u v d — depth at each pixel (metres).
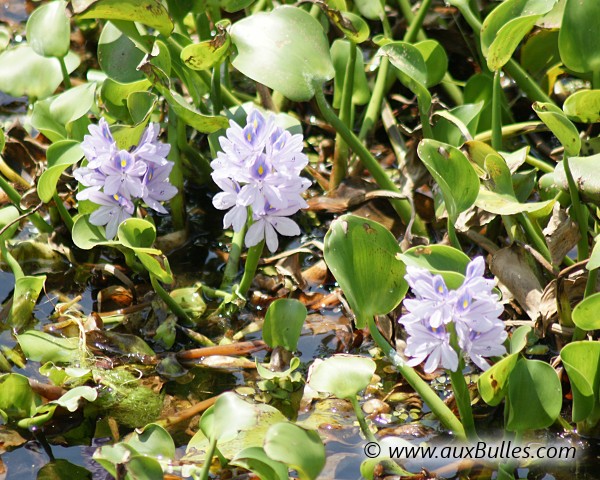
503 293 3.44
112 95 3.88
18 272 3.66
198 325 3.57
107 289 3.71
